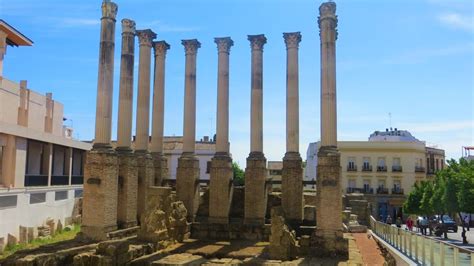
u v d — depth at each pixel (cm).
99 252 2053
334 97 2562
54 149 4575
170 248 2594
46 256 1981
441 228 4609
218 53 3303
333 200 2395
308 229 2778
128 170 2838
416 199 5828
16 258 1912
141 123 3231
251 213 3009
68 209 4103
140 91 3278
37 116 4709
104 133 2583
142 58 3300
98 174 2511
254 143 3111
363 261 2103
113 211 2567
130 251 2188
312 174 8188
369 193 7238
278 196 3300
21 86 4416
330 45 2606
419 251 1922
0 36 4153
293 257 2253
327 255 2317
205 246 2664
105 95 2616
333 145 2503
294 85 3120
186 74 3366
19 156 3606
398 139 8288
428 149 7812
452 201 4362
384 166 7312
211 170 3133
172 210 2836
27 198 3391
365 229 3506
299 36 3175
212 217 3069
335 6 2633
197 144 6475
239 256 2373
